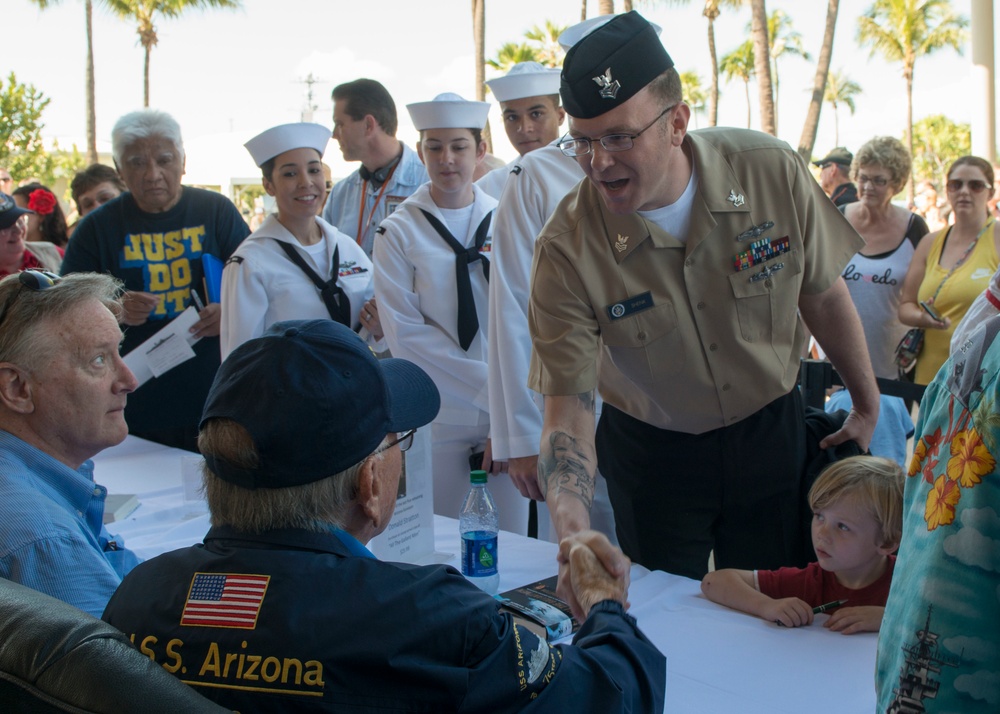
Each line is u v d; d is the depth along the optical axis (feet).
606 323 6.41
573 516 5.57
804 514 7.13
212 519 3.49
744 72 144.15
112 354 5.27
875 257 13.98
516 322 8.60
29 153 63.93
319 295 10.47
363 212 13.96
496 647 3.17
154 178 11.32
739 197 6.23
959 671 2.46
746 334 6.51
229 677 3.05
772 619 5.45
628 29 5.40
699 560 7.40
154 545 6.96
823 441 7.17
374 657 3.01
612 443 7.48
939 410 2.75
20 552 4.52
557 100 11.17
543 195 8.78
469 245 10.20
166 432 11.72
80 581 4.65
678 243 6.27
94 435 5.22
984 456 2.47
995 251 12.66
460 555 6.70
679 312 6.40
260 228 10.68
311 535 3.33
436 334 9.90
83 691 2.38
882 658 2.81
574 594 4.34
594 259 6.33
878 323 13.96
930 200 25.09
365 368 3.45
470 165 10.14
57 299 5.10
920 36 141.18
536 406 8.50
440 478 10.18
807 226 6.48
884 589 5.56
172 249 11.65
